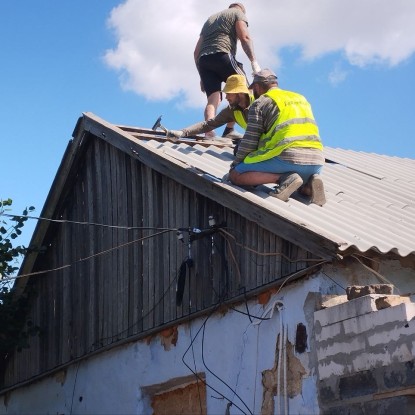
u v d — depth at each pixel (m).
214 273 8.38
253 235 7.94
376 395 6.40
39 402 11.14
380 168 10.41
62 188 10.95
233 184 8.20
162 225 9.25
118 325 9.73
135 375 9.34
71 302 10.72
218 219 8.42
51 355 10.95
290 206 7.78
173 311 8.88
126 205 9.91
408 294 7.39
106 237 10.22
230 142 10.14
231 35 10.27
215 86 10.41
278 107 8.00
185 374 8.56
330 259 6.91
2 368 12.17
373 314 6.48
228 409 7.91
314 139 8.03
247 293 7.88
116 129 9.76
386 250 6.96
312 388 7.02
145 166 9.67
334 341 6.85
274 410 7.39
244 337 7.88
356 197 8.63
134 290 9.55
